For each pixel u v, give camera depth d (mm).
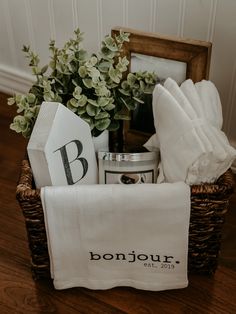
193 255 1055
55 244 975
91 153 1017
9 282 1125
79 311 1062
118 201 897
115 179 1044
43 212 931
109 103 985
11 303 1079
